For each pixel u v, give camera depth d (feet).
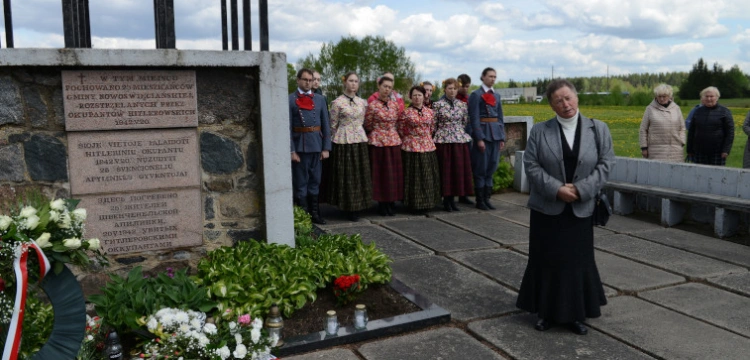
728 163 37.17
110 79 13.83
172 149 14.60
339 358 11.79
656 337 12.78
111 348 10.55
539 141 12.83
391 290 15.28
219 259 14.37
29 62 13.01
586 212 12.50
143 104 14.17
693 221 23.27
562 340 12.66
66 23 13.39
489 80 26.30
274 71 14.94
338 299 13.92
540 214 12.92
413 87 25.22
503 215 25.67
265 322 12.52
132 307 11.68
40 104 13.56
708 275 17.04
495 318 13.96
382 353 12.01
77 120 13.73
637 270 17.60
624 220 24.48
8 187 13.55
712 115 26.27
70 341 8.30
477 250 19.88
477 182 26.78
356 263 15.26
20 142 13.55
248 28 14.96
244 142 15.33
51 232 8.61
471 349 12.25
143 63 13.80
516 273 17.34
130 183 14.34
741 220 21.58
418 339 12.73
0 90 13.26
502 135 26.81
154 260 14.84
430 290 15.96
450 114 25.88
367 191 24.57
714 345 12.37
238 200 15.46
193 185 14.93
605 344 12.45
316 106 23.15
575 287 12.73
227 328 10.84
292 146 23.00
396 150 25.14
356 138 24.09
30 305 10.11
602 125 12.75
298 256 14.71
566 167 12.56
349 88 24.25
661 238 21.36
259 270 13.64
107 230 14.30
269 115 15.03
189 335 10.25
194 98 14.61
